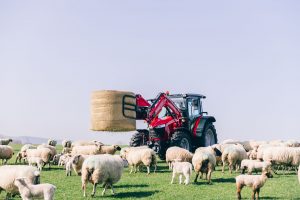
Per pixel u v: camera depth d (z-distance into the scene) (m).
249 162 21.47
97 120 17.53
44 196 13.60
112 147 26.97
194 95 31.50
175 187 18.58
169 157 24.31
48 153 25.95
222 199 15.62
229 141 34.72
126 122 17.70
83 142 34.75
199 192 17.20
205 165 19.80
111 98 17.44
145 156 23.44
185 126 30.09
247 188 18.31
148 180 20.98
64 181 20.55
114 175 16.72
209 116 31.44
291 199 15.80
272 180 21.36
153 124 27.16
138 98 26.75
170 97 31.19
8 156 27.58
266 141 35.44
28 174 14.93
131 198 15.80
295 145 31.75
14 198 15.95
